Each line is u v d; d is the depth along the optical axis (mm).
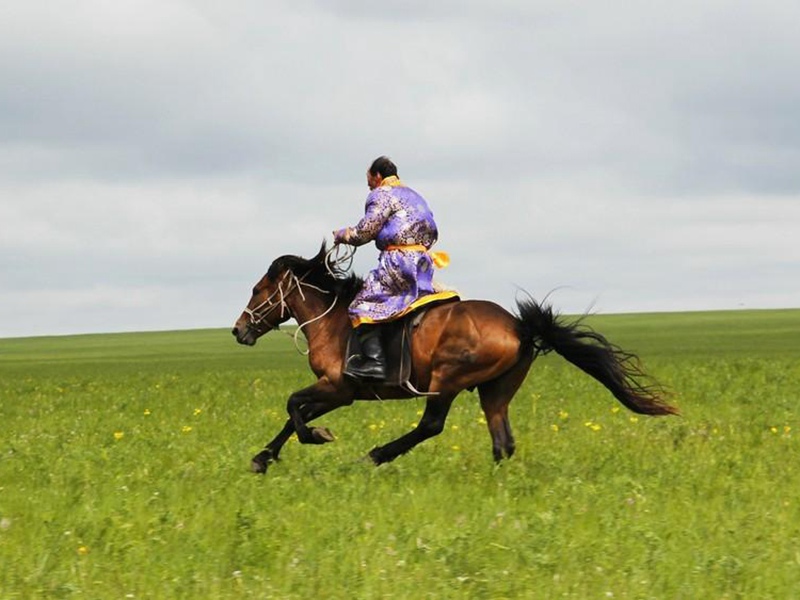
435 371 13828
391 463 14445
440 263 14289
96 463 14758
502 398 14023
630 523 10664
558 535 10031
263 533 10211
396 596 8516
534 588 8680
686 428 18016
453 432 17906
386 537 10070
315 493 12336
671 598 8500
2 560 9383
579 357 13727
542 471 13609
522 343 13742
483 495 12328
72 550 9852
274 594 8625
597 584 8773
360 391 14359
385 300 14070
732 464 14047
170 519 10812
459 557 9352
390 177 14469
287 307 14820
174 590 8734
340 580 8883
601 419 19781
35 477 13609
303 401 14500
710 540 10023
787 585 8742
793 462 14461
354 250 14734
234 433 18359
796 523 10766
